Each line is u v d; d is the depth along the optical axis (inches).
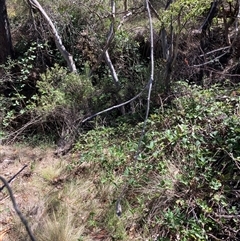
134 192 167.6
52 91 255.3
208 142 172.7
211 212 144.9
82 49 327.6
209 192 151.9
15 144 248.7
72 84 259.8
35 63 335.3
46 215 164.2
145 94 250.2
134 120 241.9
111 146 210.7
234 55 283.4
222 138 171.9
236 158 157.6
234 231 139.4
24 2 349.7
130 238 148.3
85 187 181.8
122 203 163.3
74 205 169.6
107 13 263.4
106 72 308.3
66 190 179.8
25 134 261.3
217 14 271.4
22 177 202.8
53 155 229.8
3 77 310.2
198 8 207.3
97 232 153.9
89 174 193.6
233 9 279.3
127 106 266.4
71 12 320.2
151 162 175.2
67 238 146.9
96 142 216.4
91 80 288.4
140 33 319.0
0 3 331.0
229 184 154.3
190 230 139.0
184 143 171.9
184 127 178.5
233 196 150.5
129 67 305.7
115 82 269.6
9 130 271.4
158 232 146.6
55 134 255.4
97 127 236.4
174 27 236.4
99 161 197.2
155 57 310.7
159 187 158.7
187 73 274.2
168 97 234.7
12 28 375.2
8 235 156.6
